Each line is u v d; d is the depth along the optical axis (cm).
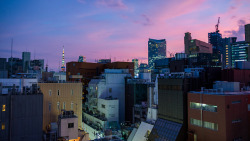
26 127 5797
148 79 10625
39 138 5903
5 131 5578
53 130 7406
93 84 11056
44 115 8231
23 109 5806
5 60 13750
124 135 8231
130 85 9888
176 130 5219
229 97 4316
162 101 6016
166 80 5881
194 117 4947
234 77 5881
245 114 4559
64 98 8656
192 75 5916
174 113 5531
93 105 10656
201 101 4775
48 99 8381
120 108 10562
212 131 4462
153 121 6588
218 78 6144
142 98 9444
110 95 10556
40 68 14088
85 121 10975
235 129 4341
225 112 4212
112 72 11238
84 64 14738
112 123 9131
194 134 4881
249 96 4688
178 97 5419
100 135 8112
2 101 5622
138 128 6844
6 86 7900
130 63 14600
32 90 6419
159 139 5584
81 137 6981
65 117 6575
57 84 8600
